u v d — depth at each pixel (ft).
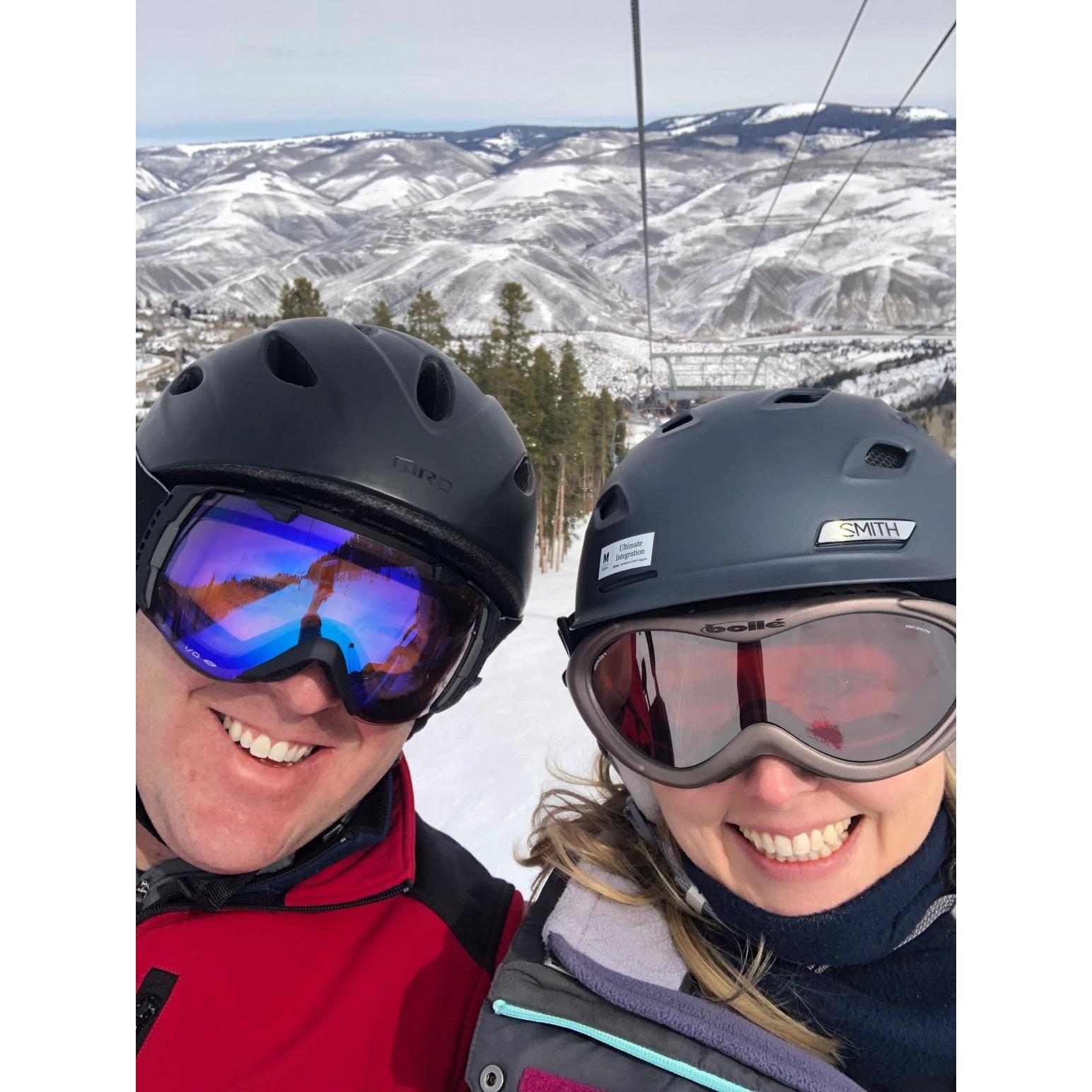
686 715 3.03
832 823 2.89
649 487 3.26
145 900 3.70
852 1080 2.81
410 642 3.59
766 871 2.91
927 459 3.22
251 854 3.47
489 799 19.84
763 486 3.03
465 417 3.81
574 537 85.05
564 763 10.82
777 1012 2.89
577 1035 2.91
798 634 2.92
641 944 3.14
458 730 27.76
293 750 3.53
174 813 3.49
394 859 3.91
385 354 3.74
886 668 2.89
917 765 2.82
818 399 3.41
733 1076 2.65
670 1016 2.77
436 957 3.83
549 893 3.44
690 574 3.01
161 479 3.58
